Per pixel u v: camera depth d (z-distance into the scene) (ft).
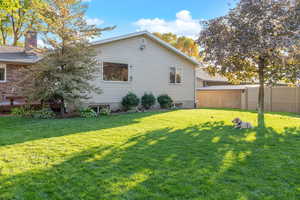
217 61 30.22
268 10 27.61
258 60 30.30
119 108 39.17
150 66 43.21
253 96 46.37
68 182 9.45
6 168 10.84
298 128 22.03
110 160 12.18
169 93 46.37
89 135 18.37
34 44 41.39
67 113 33.22
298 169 10.98
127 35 38.78
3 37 69.82
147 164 11.62
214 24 30.27
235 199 8.14
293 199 8.19
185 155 13.16
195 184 9.32
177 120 27.40
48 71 28.09
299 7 26.40
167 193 8.59
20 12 61.82
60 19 28.32
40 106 33.78
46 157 12.57
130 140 16.74
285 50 27.78
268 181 9.63
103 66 36.73
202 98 58.80
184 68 49.24
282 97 42.39
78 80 29.30
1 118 27.09
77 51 28.58
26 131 19.77
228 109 46.93
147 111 39.17
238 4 29.68
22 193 8.54
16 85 31.32
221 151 14.02
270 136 18.43
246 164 11.68
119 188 8.95
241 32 28.07
